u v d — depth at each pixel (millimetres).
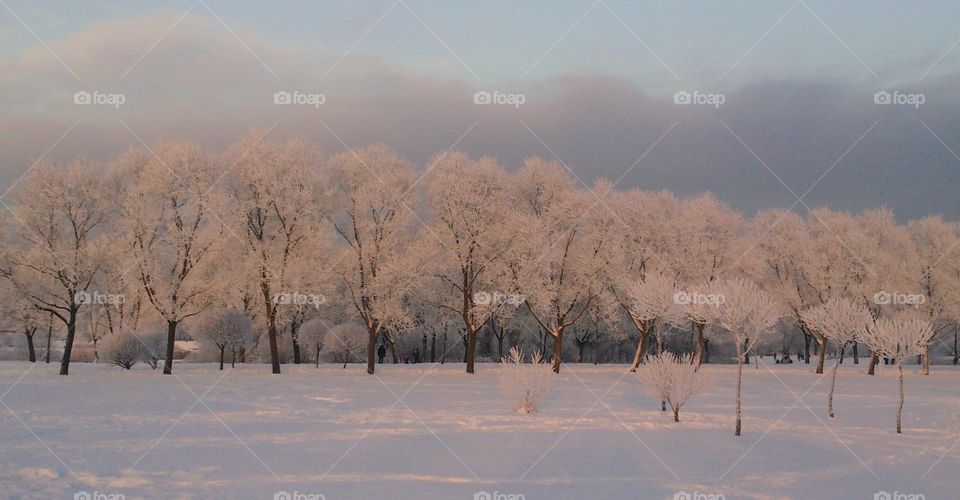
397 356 66250
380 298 40062
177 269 38844
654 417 22438
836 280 51250
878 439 19344
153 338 41406
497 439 17812
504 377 23406
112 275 40250
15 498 11289
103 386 28766
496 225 43125
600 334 64000
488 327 66750
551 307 43438
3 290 35969
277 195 40375
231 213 39719
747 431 20016
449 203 42531
